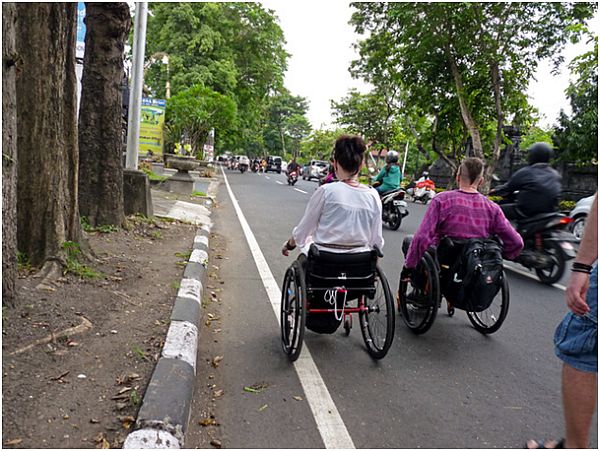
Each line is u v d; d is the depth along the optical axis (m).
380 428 3.07
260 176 36.69
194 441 2.82
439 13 17.69
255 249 8.16
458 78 19.52
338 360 4.02
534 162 7.06
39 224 4.63
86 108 6.94
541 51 18.02
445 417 3.23
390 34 20.55
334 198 3.75
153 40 32.75
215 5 31.53
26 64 4.50
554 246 6.72
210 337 4.35
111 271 5.20
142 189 8.63
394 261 7.78
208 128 23.33
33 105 4.51
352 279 3.88
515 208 7.07
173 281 5.14
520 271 7.66
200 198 14.42
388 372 3.85
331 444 2.87
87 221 7.04
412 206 18.94
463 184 4.50
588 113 16.89
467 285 4.28
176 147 22.98
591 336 2.29
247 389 3.45
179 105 22.03
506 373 3.94
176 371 3.16
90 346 3.44
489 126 23.36
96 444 2.46
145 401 2.76
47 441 2.44
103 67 6.89
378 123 37.22
